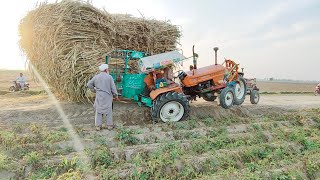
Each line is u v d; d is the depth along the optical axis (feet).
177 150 20.29
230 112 32.45
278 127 28.25
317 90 67.82
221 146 22.40
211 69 31.76
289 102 45.01
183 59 28.09
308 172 19.49
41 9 29.43
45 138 21.95
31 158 18.20
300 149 23.06
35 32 29.68
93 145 21.59
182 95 26.94
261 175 17.90
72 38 27.30
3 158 18.02
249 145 23.00
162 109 26.53
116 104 31.37
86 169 17.70
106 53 28.27
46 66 29.22
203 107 32.19
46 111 29.07
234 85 33.47
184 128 26.05
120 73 29.07
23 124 25.38
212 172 18.76
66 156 19.25
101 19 28.45
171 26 33.71
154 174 17.78
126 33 30.12
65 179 16.53
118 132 23.82
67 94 29.50
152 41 32.09
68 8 27.17
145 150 20.42
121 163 18.93
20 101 35.99
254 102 39.68
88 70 27.45
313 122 31.04
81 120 27.40
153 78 27.86
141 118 28.40
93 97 29.30
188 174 17.95
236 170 18.61
